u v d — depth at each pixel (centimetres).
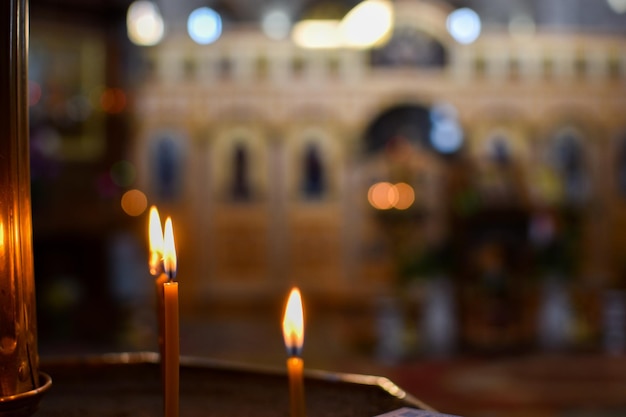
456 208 1133
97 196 856
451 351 877
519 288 989
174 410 94
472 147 1488
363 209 1487
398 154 1480
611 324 971
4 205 101
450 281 1112
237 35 1479
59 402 134
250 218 1485
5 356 100
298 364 93
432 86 1486
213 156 1485
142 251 923
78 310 789
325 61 1489
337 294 1448
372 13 1452
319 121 1489
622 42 1485
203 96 1477
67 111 866
